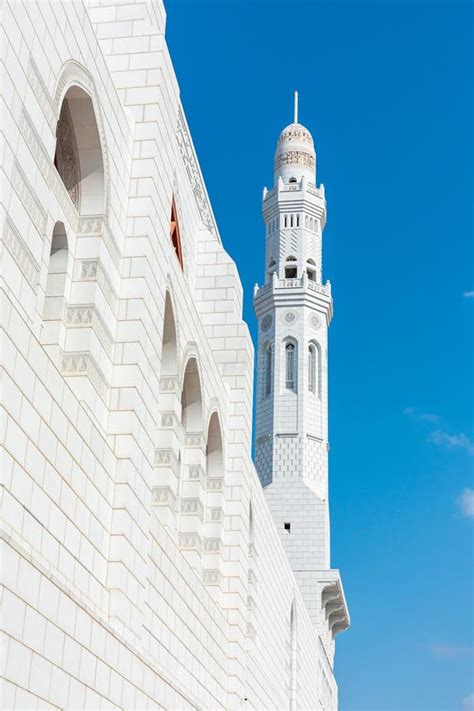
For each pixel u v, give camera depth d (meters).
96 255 17.75
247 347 30.44
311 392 69.25
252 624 33.09
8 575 11.83
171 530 22.55
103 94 18.30
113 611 17.02
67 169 18.16
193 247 30.25
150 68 21.00
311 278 73.44
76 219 17.83
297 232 72.88
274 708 40.31
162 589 21.12
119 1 21.69
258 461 68.19
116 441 17.98
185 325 24.06
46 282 16.98
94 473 16.77
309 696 54.19
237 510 28.59
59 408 15.09
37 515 14.12
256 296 72.38
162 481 22.52
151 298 19.70
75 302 17.47
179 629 22.66
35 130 14.66
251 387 31.17
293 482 66.12
